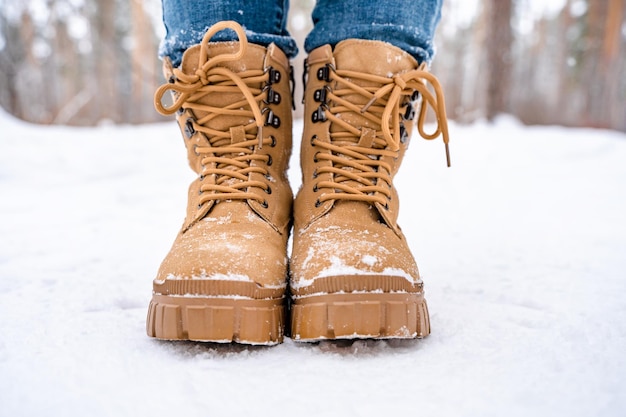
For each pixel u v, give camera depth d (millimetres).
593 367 661
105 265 1313
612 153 3576
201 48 869
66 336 793
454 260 1355
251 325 726
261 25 951
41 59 14938
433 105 950
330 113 924
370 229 856
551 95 19000
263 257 793
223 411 562
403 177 2883
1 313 914
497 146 3713
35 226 1860
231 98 914
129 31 14922
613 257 1356
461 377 642
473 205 2223
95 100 15812
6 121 4059
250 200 883
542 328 826
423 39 965
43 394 596
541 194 2475
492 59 6633
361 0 924
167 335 729
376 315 728
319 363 693
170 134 4227
